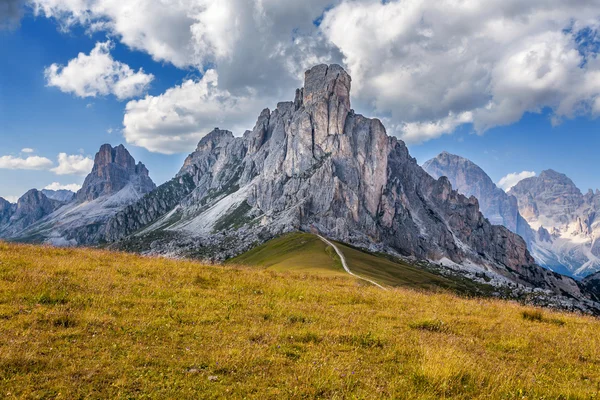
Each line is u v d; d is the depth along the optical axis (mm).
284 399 9945
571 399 11227
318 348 13633
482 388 11375
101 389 9805
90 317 14305
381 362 12938
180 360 11625
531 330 18938
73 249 30500
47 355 11219
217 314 16594
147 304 16859
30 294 16109
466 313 21906
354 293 24359
